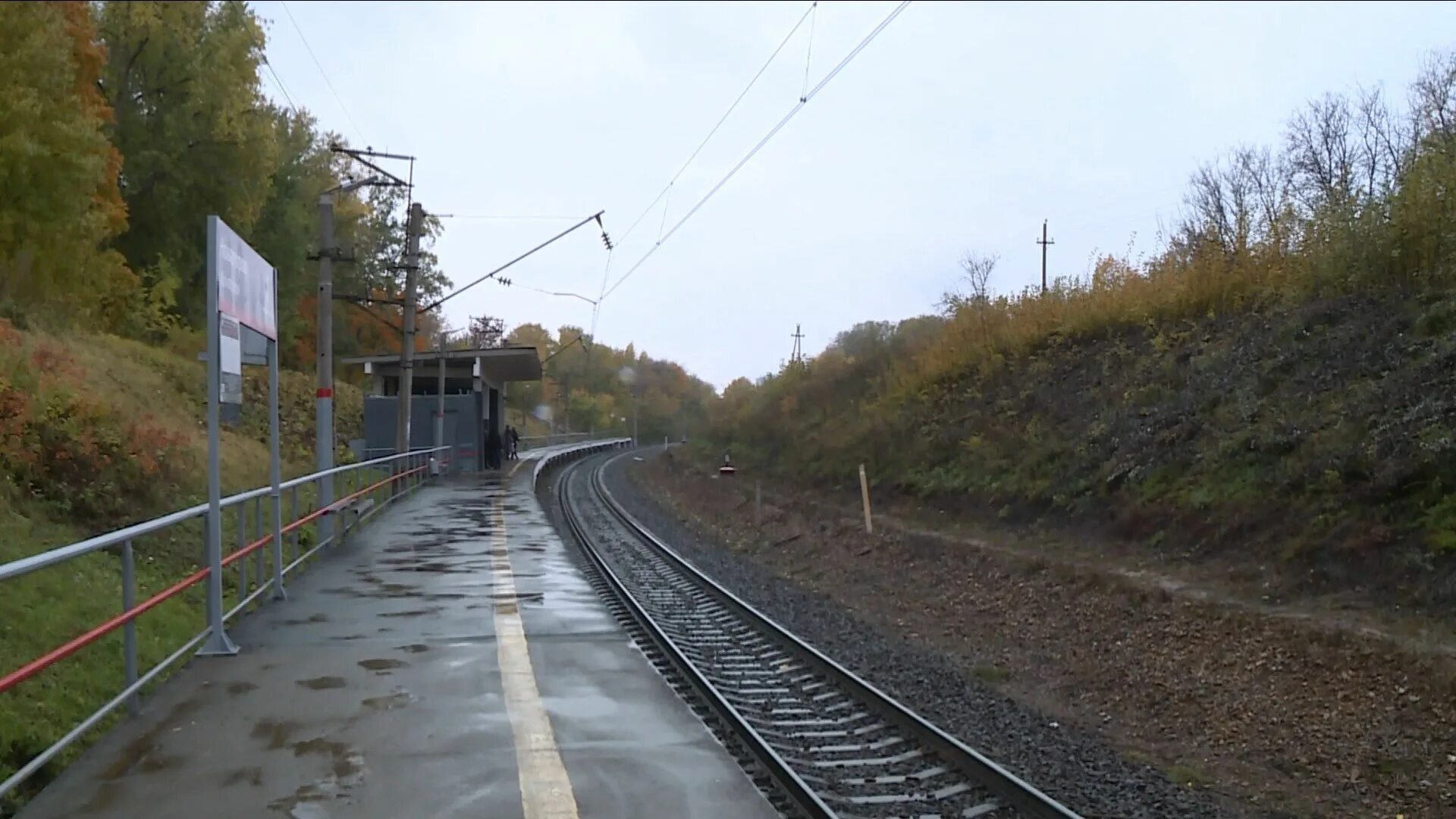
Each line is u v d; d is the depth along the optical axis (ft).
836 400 122.01
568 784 16.79
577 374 315.37
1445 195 48.39
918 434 84.99
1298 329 53.36
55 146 71.87
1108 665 35.91
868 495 84.89
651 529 87.40
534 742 18.94
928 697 32.58
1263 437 46.29
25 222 70.64
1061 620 41.96
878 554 62.80
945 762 23.93
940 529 65.77
